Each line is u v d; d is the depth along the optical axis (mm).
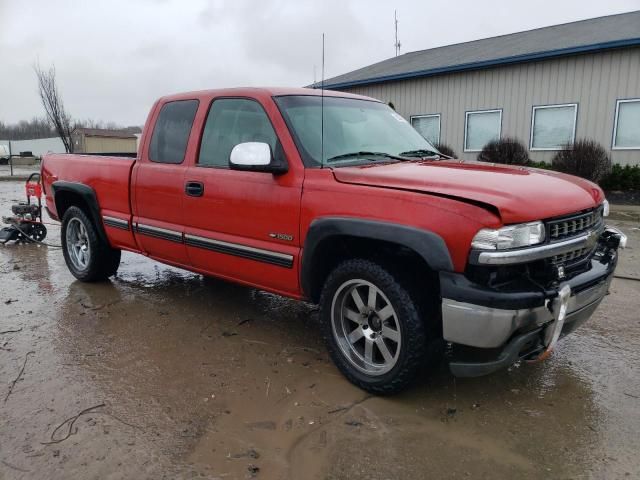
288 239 3562
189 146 4320
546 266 2891
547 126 14695
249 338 4195
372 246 3277
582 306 3152
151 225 4645
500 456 2676
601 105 13594
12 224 7969
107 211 5164
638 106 13039
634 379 3502
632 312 4773
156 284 5703
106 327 4414
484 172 3287
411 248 2875
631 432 2889
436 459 2650
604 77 13438
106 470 2564
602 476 2520
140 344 4066
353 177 3229
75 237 5797
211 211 4066
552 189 3080
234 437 2838
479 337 2773
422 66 17734
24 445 2762
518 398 3256
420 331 2998
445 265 2783
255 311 4836
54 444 2768
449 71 16234
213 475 2529
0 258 7008
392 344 3318
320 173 3398
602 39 13656
